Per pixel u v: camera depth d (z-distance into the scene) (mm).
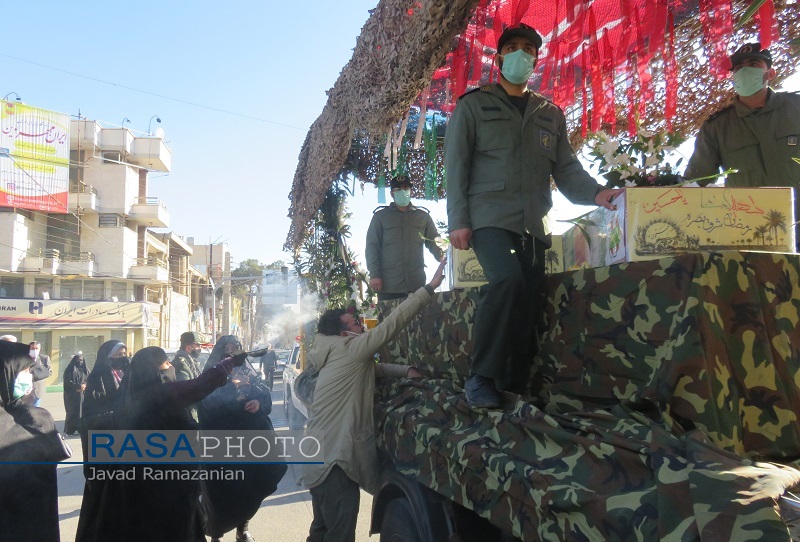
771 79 3465
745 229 2100
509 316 2428
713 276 1765
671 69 3570
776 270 1879
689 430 1640
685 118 4234
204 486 4109
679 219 2084
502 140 2643
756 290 1819
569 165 2793
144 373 3215
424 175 6035
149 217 36000
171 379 3328
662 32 3383
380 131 3596
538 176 2666
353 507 3457
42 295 32625
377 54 3447
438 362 3359
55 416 15125
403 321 3510
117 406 3293
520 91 2852
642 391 1798
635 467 1589
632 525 1456
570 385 2256
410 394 3342
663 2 3377
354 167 5762
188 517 3230
